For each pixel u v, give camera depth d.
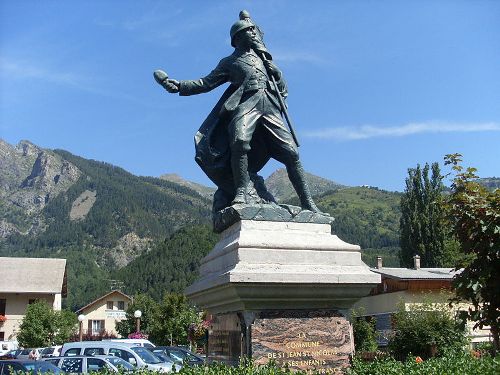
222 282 5.71
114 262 171.88
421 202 45.06
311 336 5.84
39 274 53.59
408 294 31.03
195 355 19.31
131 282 90.75
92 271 157.00
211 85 7.20
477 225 6.51
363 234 121.38
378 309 33.41
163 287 83.06
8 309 51.34
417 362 6.23
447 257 41.44
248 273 5.57
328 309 5.98
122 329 52.84
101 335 51.31
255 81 6.87
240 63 6.98
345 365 5.86
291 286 5.73
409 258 44.66
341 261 6.13
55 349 28.84
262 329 5.71
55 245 184.25
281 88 7.19
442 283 31.52
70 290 126.75
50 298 52.06
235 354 5.93
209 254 6.94
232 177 7.05
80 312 62.53
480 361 6.02
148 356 16.27
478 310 6.68
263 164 7.26
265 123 6.86
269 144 7.04
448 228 7.16
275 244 5.93
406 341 20.50
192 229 98.00
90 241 184.00
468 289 6.59
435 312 20.66
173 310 41.00
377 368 5.64
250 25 7.09
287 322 5.80
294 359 5.73
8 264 54.03
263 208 6.32
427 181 45.25
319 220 6.51
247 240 5.90
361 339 26.12
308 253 6.03
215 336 6.66
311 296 5.87
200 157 7.09
